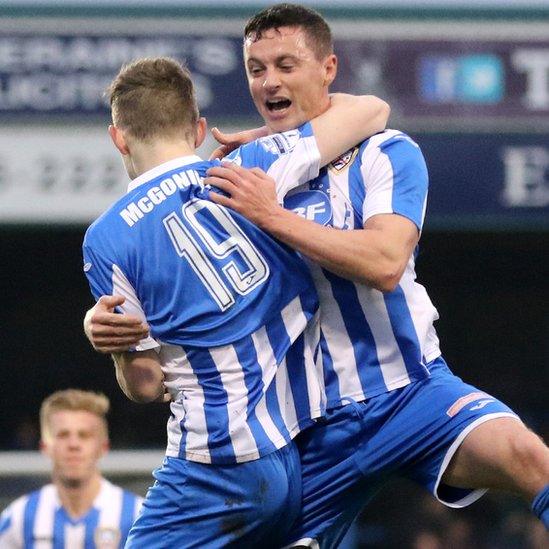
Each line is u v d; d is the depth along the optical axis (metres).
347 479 14.24
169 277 13.47
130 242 13.56
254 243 13.52
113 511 23.92
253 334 13.48
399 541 39.16
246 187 13.31
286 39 14.23
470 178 37.28
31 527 23.83
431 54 36.69
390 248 13.41
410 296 14.26
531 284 57.28
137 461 26.53
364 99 14.52
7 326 57.03
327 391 14.18
